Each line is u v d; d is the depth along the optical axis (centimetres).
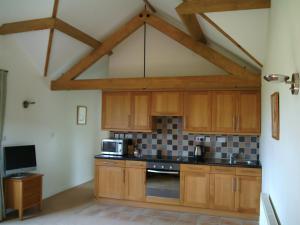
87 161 694
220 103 483
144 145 559
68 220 427
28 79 490
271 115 309
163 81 484
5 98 430
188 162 470
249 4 287
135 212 469
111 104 545
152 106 520
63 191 593
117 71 571
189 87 477
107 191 516
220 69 514
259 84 442
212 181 458
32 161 466
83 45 521
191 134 530
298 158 168
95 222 421
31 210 468
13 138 457
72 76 537
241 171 444
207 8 298
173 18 514
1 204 418
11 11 405
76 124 646
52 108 557
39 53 478
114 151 544
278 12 245
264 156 400
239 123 472
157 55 550
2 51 435
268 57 328
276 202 269
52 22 409
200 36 456
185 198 471
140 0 504
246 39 353
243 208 443
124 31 530
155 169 488
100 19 492
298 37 168
